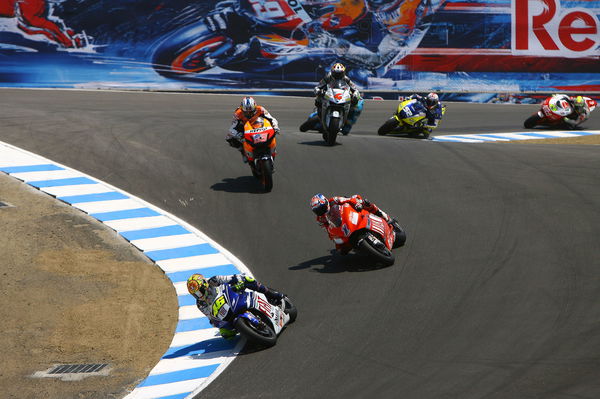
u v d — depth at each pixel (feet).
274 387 83.30
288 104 311.88
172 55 334.65
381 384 78.18
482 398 70.54
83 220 157.17
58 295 126.93
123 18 330.95
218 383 87.92
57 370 103.71
